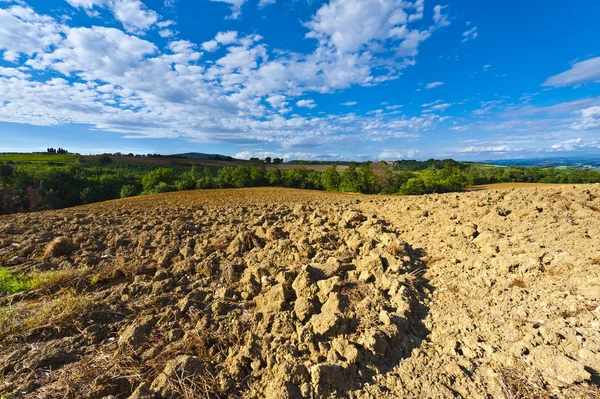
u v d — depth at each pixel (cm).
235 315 405
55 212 1436
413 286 425
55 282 506
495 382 259
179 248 711
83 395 281
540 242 485
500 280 405
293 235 740
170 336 365
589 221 539
